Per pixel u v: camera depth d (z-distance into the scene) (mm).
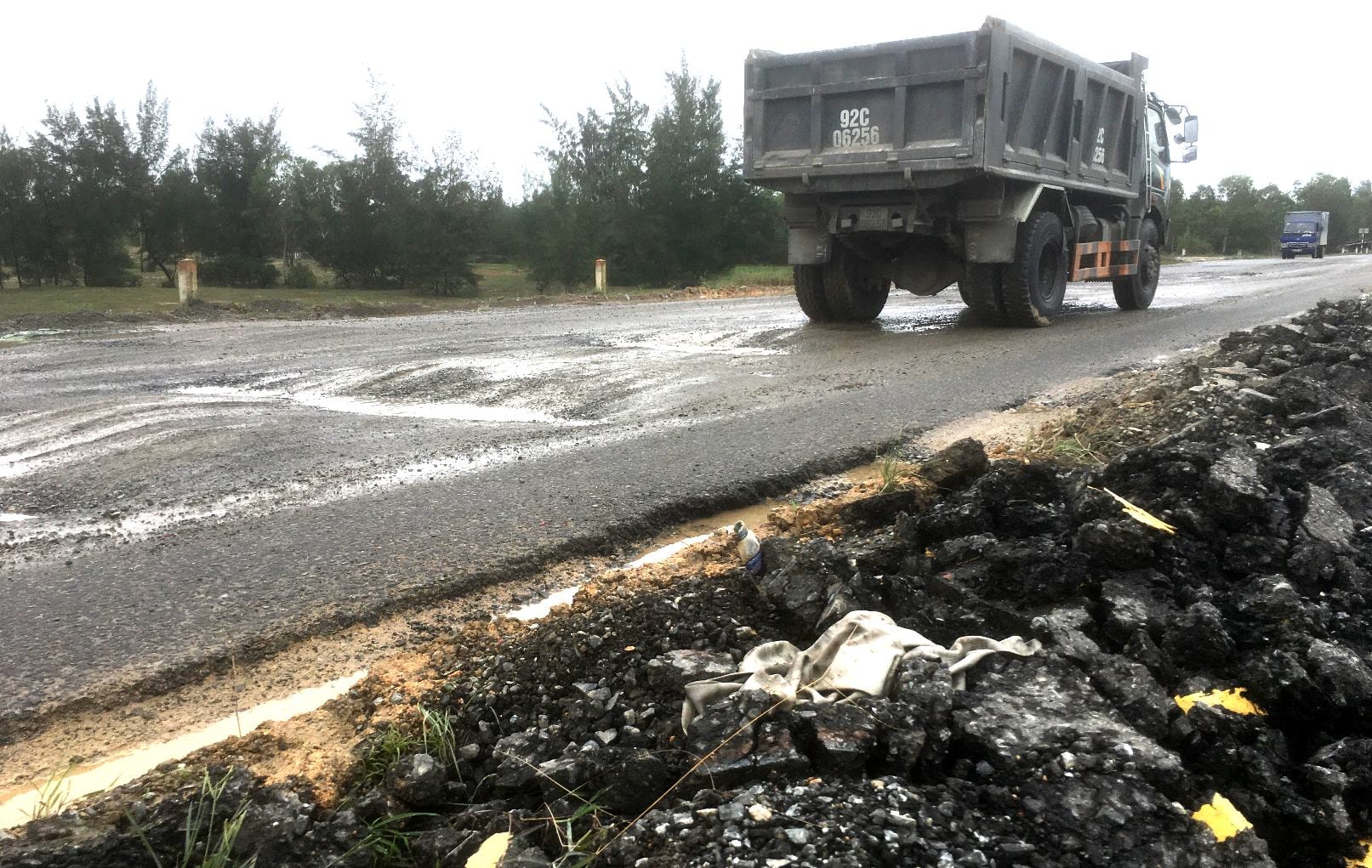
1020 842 1818
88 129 27109
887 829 1813
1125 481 3449
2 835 2004
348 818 2021
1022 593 2883
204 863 1823
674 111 29906
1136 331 10391
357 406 6688
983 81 9031
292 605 3244
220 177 31438
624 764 2045
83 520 4223
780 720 2115
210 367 8336
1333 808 2020
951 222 10273
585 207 29266
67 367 8367
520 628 3018
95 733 2545
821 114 10062
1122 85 11633
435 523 4059
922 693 2209
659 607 2967
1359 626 2670
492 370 8094
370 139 27844
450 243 27781
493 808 2100
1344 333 7660
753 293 20703
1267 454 3881
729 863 1727
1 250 26172
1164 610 2709
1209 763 2145
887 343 9734
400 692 2648
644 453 5125
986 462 4223
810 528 3896
